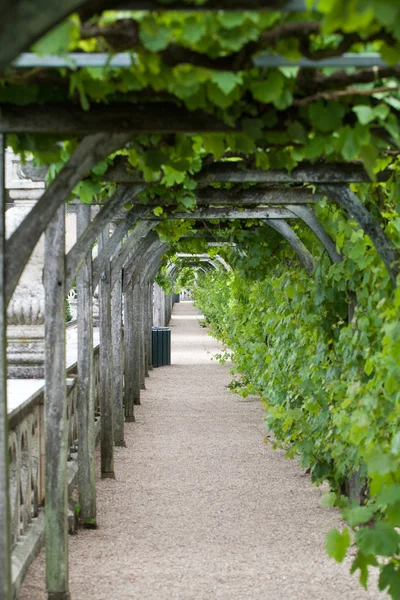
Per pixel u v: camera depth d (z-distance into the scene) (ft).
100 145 14.38
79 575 20.92
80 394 26.09
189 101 12.23
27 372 27.55
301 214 25.88
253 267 40.01
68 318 67.62
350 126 13.37
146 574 20.99
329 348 28.40
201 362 83.15
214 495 30.01
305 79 12.46
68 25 9.09
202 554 22.79
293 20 10.00
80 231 28.14
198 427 45.29
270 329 37.01
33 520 23.16
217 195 25.96
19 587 19.06
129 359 47.37
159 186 25.11
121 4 9.01
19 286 27.50
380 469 15.10
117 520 26.71
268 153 15.58
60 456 19.11
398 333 16.39
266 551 23.02
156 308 106.52
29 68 12.00
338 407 24.49
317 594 19.34
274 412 29.66
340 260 25.75
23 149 14.25
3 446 13.75
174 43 10.48
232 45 9.88
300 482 32.09
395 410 18.60
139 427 45.39
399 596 14.24
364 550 14.37
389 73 12.12
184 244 49.16
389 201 21.34
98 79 11.80
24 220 14.10
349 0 7.61
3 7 7.68
